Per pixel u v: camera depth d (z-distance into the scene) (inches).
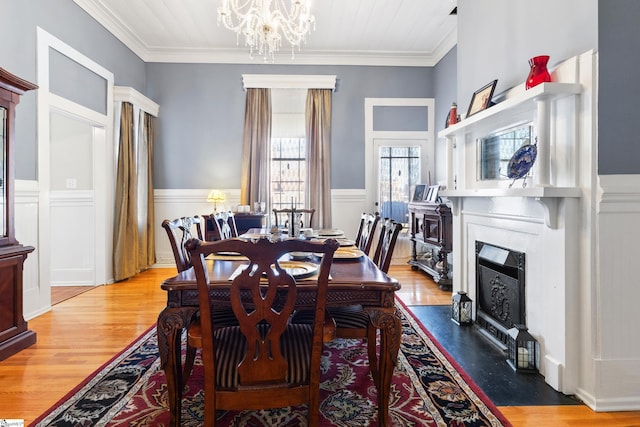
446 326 110.7
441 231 155.9
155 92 207.9
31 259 120.2
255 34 142.9
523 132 88.0
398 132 215.3
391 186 216.1
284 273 47.7
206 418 48.5
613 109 67.6
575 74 70.8
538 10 84.5
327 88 208.4
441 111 205.9
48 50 129.0
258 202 204.2
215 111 209.8
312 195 208.1
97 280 166.4
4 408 67.4
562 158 74.9
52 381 77.9
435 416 64.4
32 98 121.8
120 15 167.3
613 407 67.2
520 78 91.9
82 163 167.5
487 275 103.2
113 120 172.2
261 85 205.3
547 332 77.4
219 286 55.8
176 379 59.1
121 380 77.8
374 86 214.5
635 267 68.6
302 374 50.3
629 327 68.7
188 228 85.9
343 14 167.5
